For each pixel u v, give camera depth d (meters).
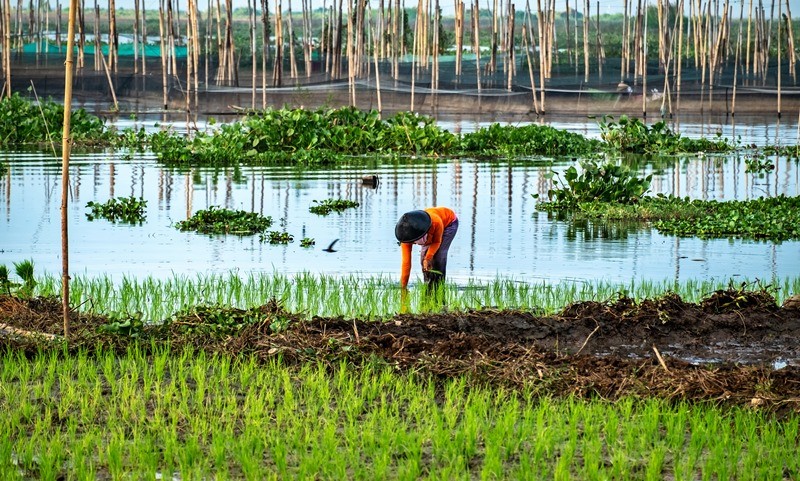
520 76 68.00
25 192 23.98
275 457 7.27
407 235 13.54
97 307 12.43
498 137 37.41
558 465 7.03
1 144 36.38
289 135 35.00
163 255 16.77
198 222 19.81
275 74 61.88
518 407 8.70
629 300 12.34
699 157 36.28
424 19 65.88
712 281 14.70
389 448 7.46
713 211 22.44
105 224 19.95
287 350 10.05
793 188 27.66
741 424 8.14
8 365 9.41
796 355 11.18
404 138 36.88
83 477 6.94
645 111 52.72
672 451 7.70
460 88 60.19
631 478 7.16
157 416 8.04
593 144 38.75
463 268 15.95
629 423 8.15
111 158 32.66
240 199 24.02
